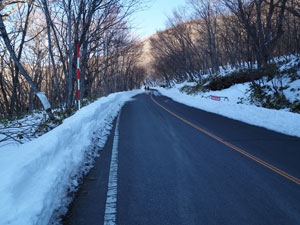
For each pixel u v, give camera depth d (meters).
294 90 10.91
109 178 3.56
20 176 2.08
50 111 6.40
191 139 6.27
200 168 4.01
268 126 7.91
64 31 10.99
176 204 2.76
